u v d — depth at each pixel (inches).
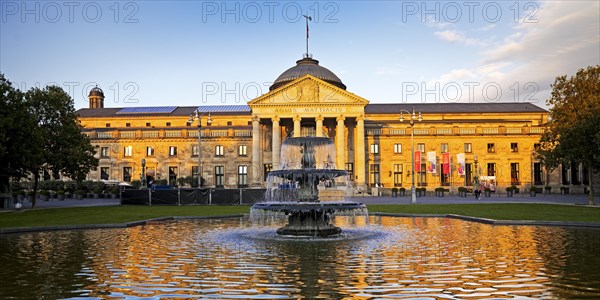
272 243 837.2
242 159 3892.7
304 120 3831.2
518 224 1155.9
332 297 449.1
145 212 1646.2
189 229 1101.1
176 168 3909.9
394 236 922.7
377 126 3941.9
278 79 4212.6
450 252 715.4
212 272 573.6
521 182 3757.4
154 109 4795.8
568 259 650.2
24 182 3336.6
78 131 2260.1
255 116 3659.0
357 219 1357.0
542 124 3900.1
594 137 1863.9
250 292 470.9
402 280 521.3
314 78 3622.0
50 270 593.0
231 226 1176.8
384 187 3742.6
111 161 3919.8
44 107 2176.4
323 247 779.4
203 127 3969.0
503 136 3789.4
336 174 1043.3
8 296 463.5
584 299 440.8
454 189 3597.4
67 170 2209.6
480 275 547.5
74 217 1416.1
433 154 3105.3
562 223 1127.0
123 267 611.2
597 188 3563.0
